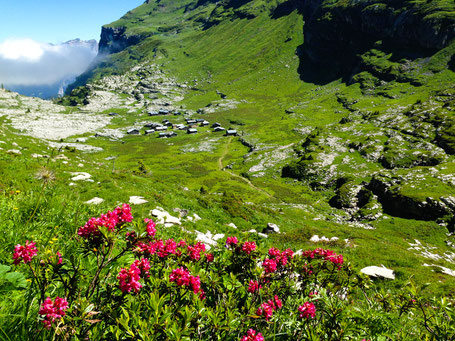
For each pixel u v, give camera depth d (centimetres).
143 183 2686
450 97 14938
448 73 19838
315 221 5319
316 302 380
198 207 2548
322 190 10162
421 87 19650
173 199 2427
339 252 2145
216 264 423
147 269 305
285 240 2467
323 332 296
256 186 10869
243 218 2833
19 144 3419
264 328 323
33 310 255
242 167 13088
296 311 327
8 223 536
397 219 6912
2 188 1128
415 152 10362
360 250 2234
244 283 390
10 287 246
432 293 1421
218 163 14038
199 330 271
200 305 272
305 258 449
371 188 8731
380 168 10306
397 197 7356
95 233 257
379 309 340
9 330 221
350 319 306
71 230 613
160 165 13650
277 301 345
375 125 14350
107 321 244
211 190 10188
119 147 17338
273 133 18025
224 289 362
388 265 1947
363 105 19800
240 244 430
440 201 6675
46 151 3453
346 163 11088
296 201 9375
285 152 14025
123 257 284
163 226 1491
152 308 233
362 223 7238
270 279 400
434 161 9594
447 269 1938
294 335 321
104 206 1441
